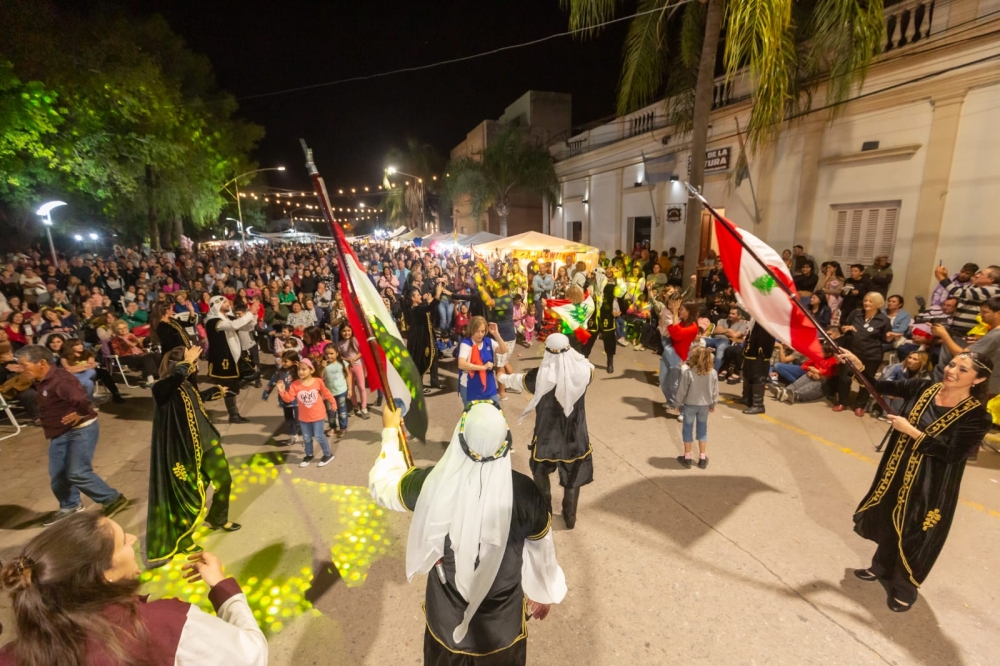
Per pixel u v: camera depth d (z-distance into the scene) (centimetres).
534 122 2777
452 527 192
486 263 1753
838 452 571
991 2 740
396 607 349
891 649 307
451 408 756
